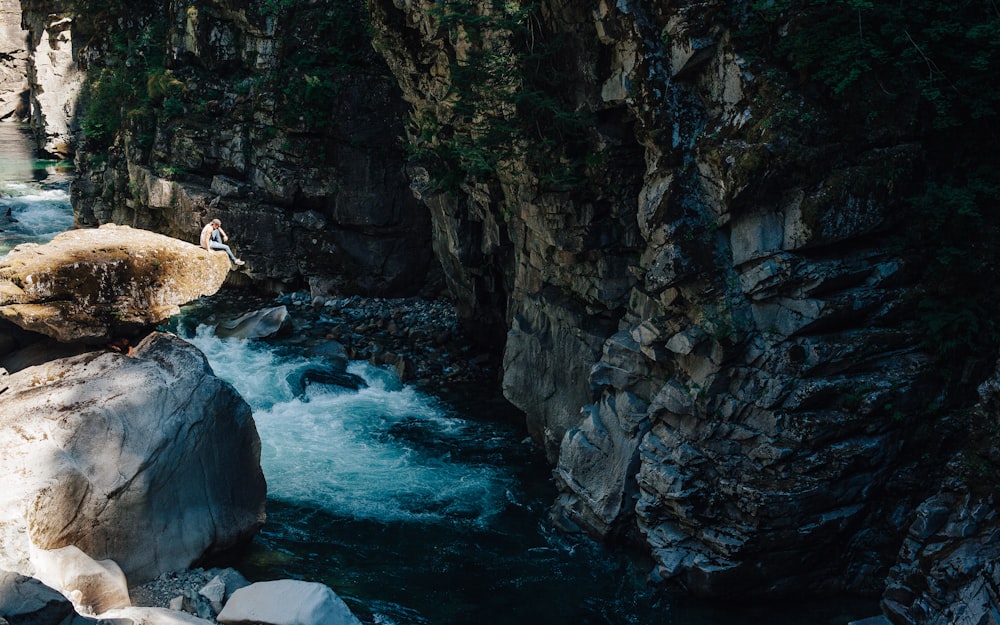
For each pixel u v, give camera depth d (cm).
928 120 1528
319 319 2800
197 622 1251
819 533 1501
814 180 1462
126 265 1529
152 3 3428
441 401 2317
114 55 3494
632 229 1734
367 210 2919
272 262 2984
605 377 1731
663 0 1527
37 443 1344
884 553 1534
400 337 2667
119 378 1479
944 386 1534
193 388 1510
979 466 1414
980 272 1522
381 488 1875
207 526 1498
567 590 1567
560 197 1780
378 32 2116
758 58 1494
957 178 1566
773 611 1521
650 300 1695
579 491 1722
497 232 2208
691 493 1551
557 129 1733
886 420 1502
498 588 1562
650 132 1559
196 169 3052
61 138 4919
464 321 2609
